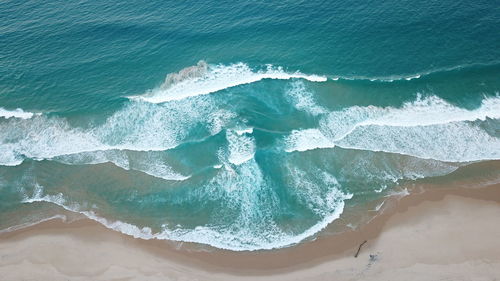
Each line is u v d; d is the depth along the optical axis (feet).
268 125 126.62
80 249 102.27
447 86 134.62
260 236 103.76
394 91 133.90
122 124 128.47
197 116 129.49
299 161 118.93
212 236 104.22
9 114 132.16
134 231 105.91
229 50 150.30
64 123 129.49
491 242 100.48
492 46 146.20
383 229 104.06
